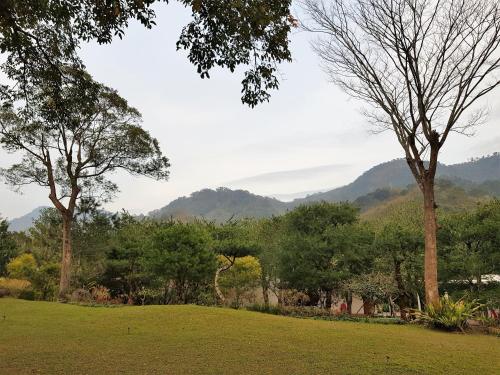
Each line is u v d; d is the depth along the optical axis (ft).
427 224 51.08
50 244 116.37
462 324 45.27
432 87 50.49
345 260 71.10
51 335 32.89
